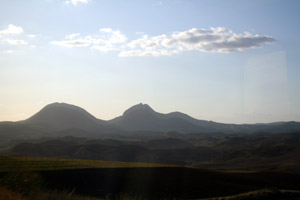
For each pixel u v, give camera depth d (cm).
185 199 3731
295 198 2298
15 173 1588
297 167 12231
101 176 4556
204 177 5212
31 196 1384
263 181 5903
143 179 4688
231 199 2469
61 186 3722
